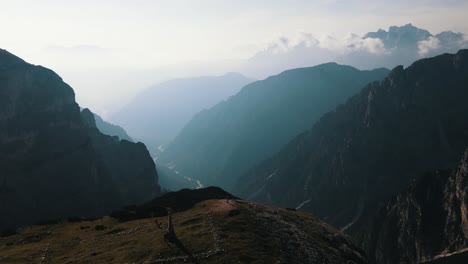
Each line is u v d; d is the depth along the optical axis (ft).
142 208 353.72
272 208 298.15
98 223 328.08
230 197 386.93
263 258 192.95
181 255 195.31
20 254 253.24
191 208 312.91
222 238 212.84
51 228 334.03
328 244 251.80
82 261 211.82
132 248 216.13
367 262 263.49
